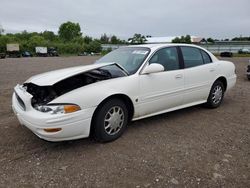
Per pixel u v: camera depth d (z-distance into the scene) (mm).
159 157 3451
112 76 3996
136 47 4977
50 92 3596
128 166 3227
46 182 2898
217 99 5727
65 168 3178
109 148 3709
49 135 3311
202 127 4570
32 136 4086
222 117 5137
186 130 4414
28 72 13820
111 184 2863
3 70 14969
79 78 3875
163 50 4699
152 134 4219
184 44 5137
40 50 56688
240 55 46719
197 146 3795
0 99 6582
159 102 4461
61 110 3322
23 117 3570
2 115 5168
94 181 2916
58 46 67562
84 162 3322
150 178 2975
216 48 63594
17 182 2898
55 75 3826
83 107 3469
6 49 54531
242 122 4859
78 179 2951
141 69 4234
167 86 4531
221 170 3148
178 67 4797
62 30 106688
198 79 5113
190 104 5148
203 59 5387
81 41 89750
